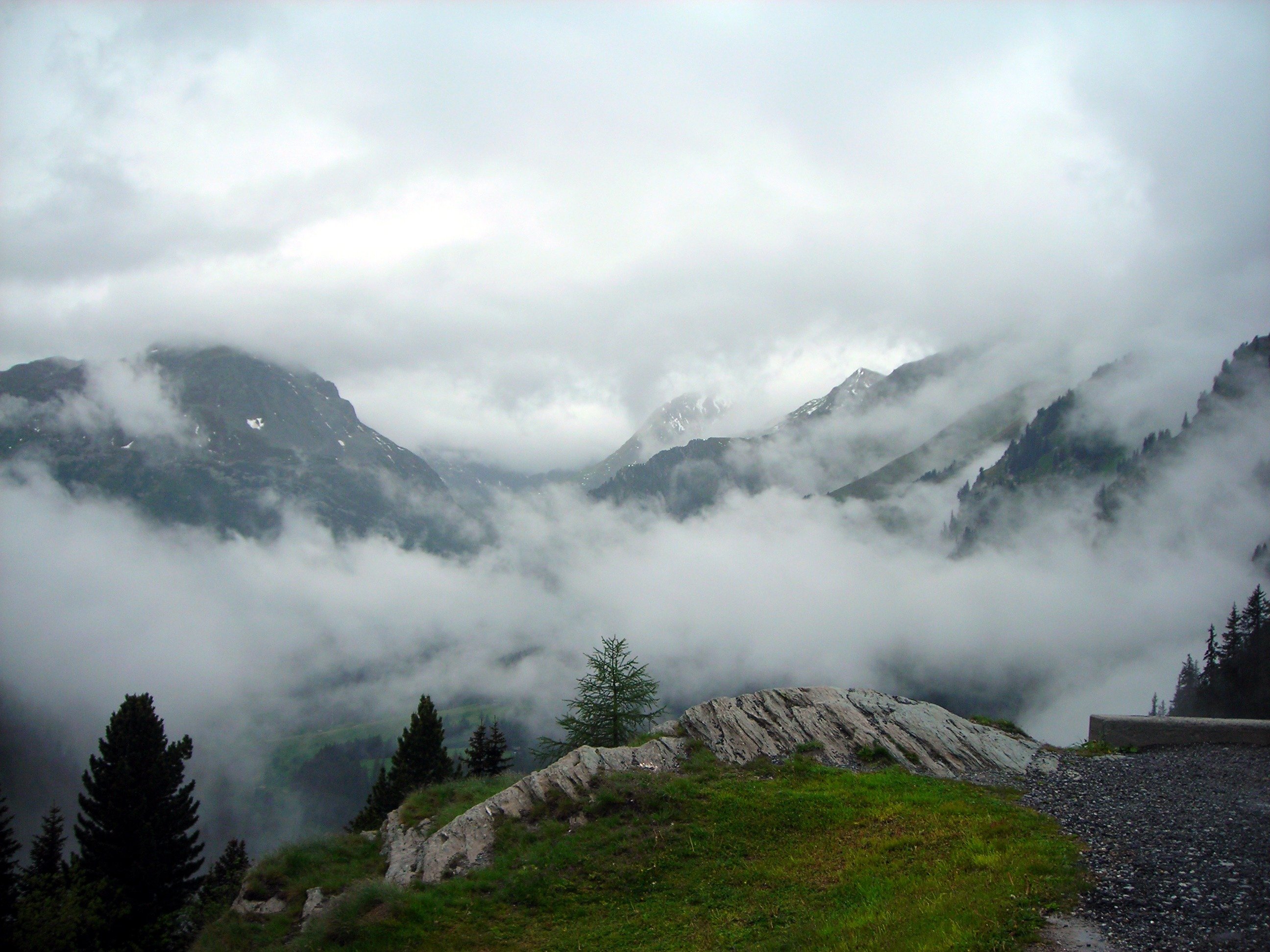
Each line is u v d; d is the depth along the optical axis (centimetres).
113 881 5234
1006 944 1401
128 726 6188
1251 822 1925
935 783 2552
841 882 1983
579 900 2145
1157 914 1455
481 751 6244
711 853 2269
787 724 3044
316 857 2641
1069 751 3006
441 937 2038
